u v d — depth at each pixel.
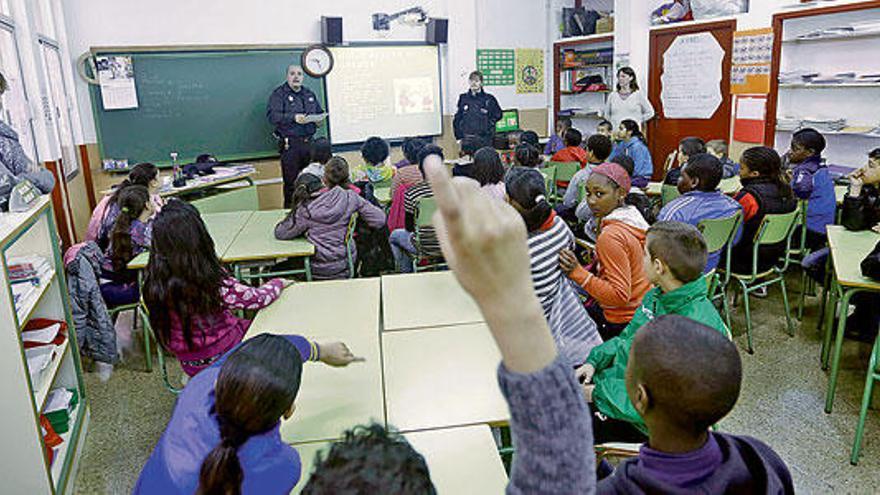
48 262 2.64
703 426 0.92
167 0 6.14
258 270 3.91
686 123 6.81
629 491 0.87
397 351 1.97
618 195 2.47
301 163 6.35
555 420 0.50
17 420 2.01
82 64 5.84
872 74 5.03
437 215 0.45
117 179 6.14
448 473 1.38
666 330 0.99
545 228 2.21
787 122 5.65
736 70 6.10
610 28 7.62
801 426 2.65
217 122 6.51
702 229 2.99
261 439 1.22
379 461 0.64
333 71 6.93
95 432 2.80
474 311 2.29
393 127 7.38
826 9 5.20
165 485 1.21
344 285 2.63
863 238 3.11
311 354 1.70
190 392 1.38
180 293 2.12
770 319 3.78
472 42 7.62
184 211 2.14
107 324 3.14
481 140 5.89
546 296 2.21
